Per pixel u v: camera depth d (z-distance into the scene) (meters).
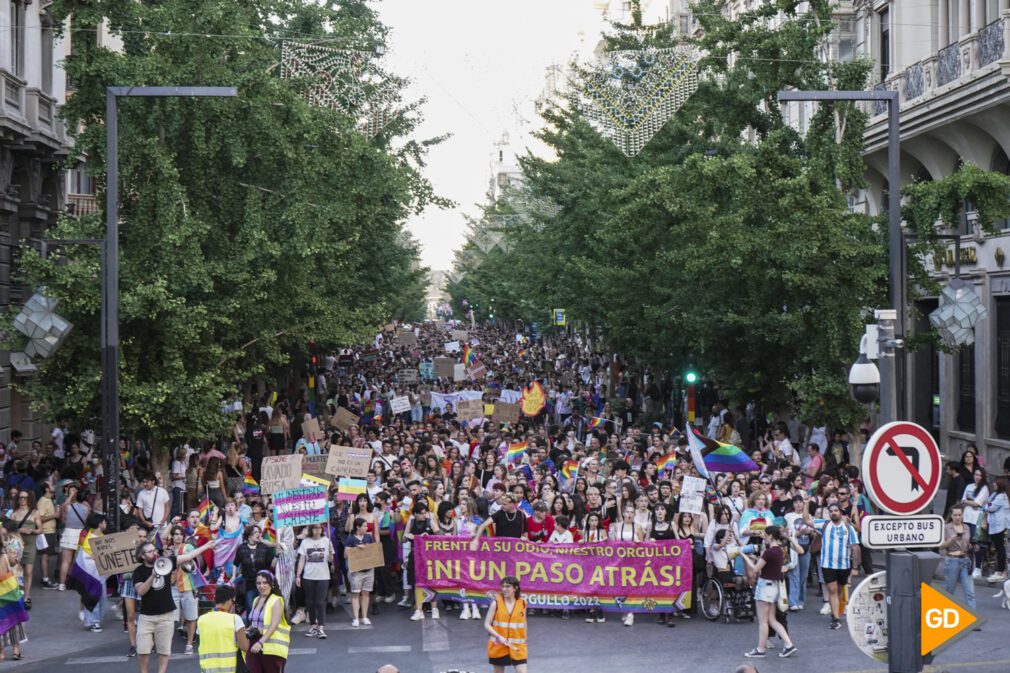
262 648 12.93
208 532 17.62
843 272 22.73
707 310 26.23
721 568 17.66
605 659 15.40
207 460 25.89
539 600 18.11
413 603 19.09
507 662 13.16
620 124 18.02
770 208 23.03
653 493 18.89
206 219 22.83
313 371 49.97
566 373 53.44
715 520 18.39
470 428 31.33
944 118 28.36
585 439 36.19
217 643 12.56
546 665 15.14
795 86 25.55
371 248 36.03
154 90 18.02
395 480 20.27
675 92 17.95
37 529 19.25
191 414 21.66
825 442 28.38
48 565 22.69
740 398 27.34
